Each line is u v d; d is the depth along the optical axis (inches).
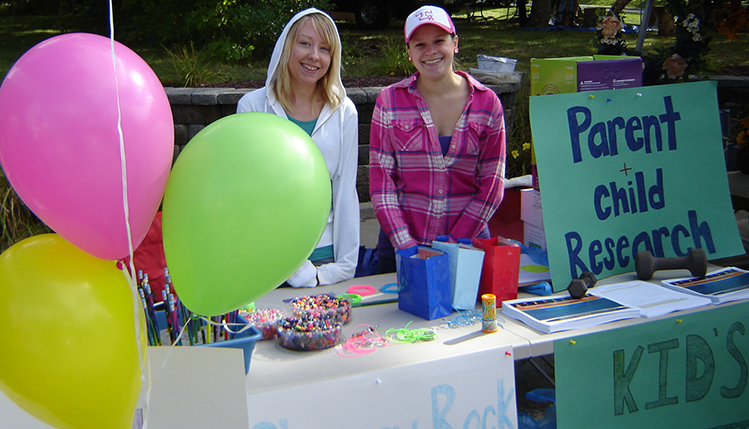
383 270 100.3
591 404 70.1
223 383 53.2
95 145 37.1
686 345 74.1
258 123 46.0
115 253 41.6
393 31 442.3
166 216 44.2
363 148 202.5
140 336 44.8
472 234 88.6
